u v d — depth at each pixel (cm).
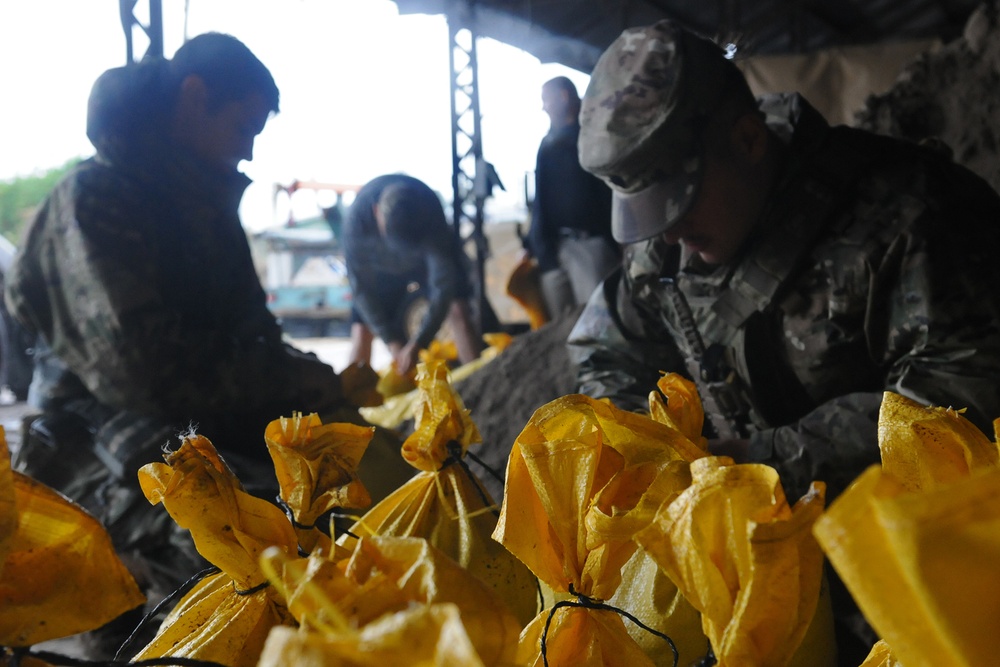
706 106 147
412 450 110
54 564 62
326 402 222
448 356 390
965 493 41
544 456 74
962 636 42
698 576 59
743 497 58
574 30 804
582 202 381
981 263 139
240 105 209
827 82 459
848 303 146
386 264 406
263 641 74
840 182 149
